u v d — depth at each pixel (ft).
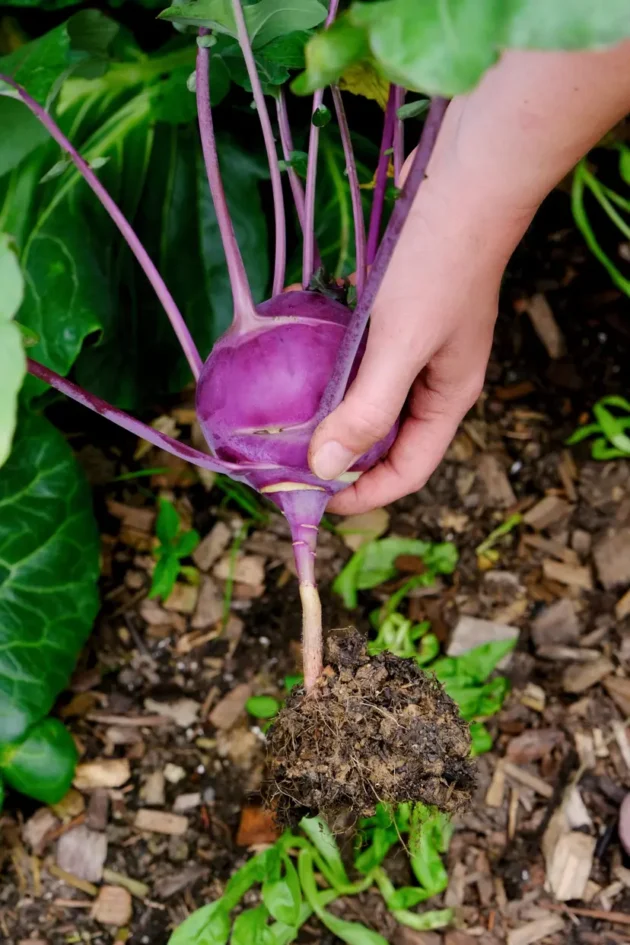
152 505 2.77
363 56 1.46
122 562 2.72
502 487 2.83
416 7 1.41
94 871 2.44
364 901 2.41
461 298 1.92
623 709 2.60
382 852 2.36
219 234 2.54
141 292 2.56
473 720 2.50
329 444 1.88
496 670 2.65
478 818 2.50
